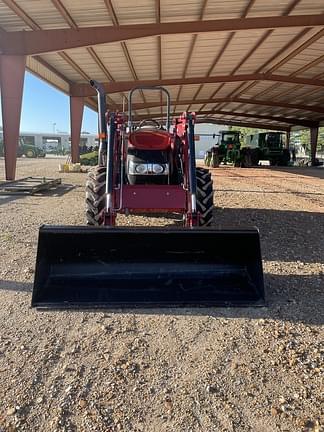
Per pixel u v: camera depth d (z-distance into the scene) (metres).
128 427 2.03
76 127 19.78
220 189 12.09
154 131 5.39
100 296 3.41
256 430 2.02
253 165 29.33
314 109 27.16
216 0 10.12
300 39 13.47
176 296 3.43
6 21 11.01
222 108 31.38
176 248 3.55
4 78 11.91
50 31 11.55
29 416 2.09
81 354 2.67
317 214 7.79
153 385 2.36
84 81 19.19
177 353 2.70
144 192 4.75
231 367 2.55
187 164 4.86
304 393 2.30
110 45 13.35
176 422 2.07
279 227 6.53
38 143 59.66
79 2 9.90
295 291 3.75
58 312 3.27
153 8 10.44
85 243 3.48
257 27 11.34
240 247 3.59
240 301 3.40
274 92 23.66
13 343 2.79
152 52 14.44
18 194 10.12
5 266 4.35
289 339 2.88
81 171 18.89
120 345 2.79
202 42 13.47
